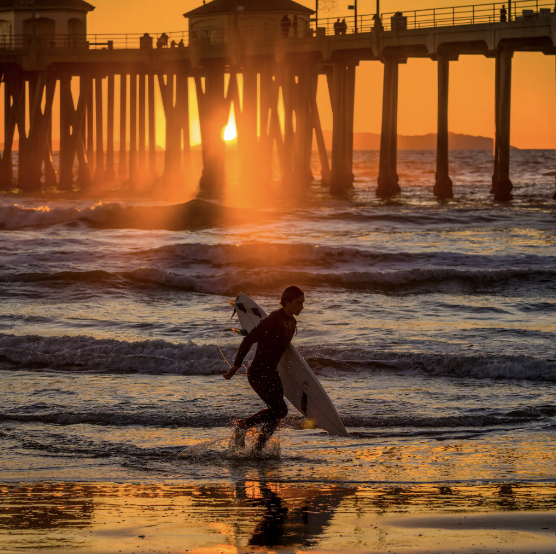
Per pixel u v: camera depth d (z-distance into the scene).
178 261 89.75
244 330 28.23
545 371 40.41
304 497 22.59
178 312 60.41
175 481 24.44
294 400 28.75
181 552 17.77
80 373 41.22
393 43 180.00
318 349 44.56
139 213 130.50
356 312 60.53
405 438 29.77
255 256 90.88
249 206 164.38
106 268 83.62
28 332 50.97
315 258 92.00
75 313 59.25
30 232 115.50
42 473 25.23
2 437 29.58
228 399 35.72
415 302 65.94
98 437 29.77
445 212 140.75
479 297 69.38
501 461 26.62
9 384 38.31
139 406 34.28
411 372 41.31
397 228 121.75
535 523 19.88
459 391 37.19
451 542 18.39
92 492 23.08
